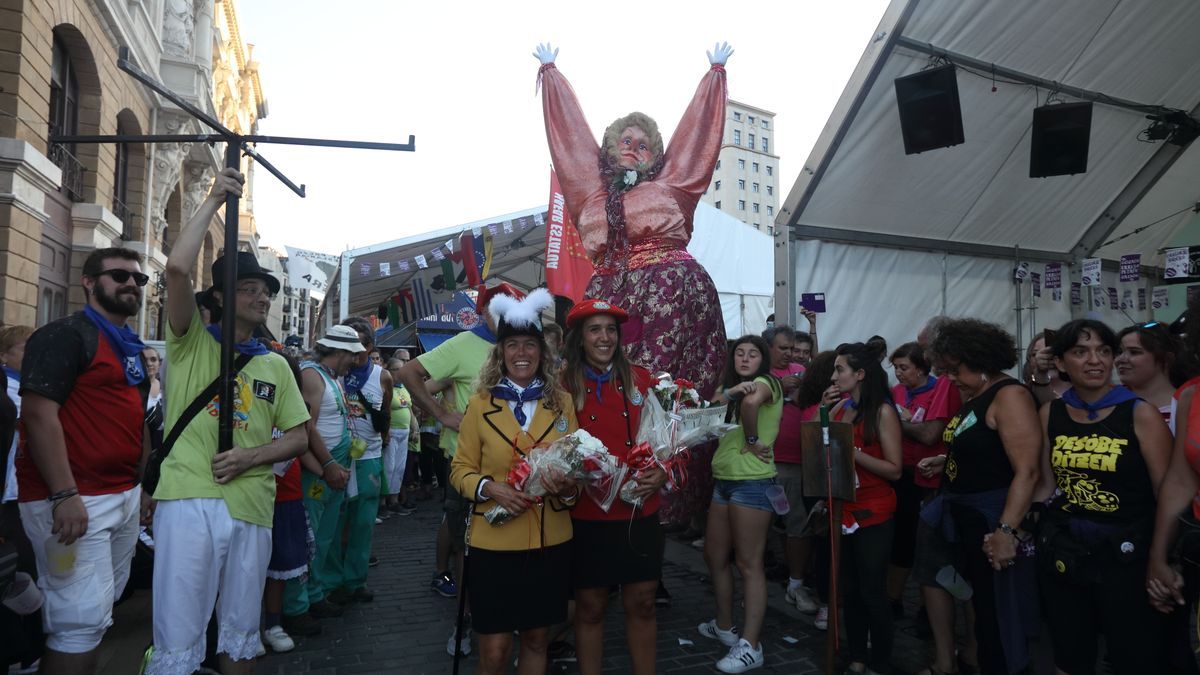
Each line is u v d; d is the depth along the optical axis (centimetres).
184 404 312
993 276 879
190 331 317
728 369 459
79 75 1322
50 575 308
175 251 301
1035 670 326
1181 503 265
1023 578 320
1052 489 321
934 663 378
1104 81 742
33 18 1043
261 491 322
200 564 299
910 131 653
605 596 325
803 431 393
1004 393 329
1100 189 858
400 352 1072
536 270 1967
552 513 306
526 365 318
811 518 406
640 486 309
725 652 436
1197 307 274
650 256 550
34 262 1060
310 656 430
